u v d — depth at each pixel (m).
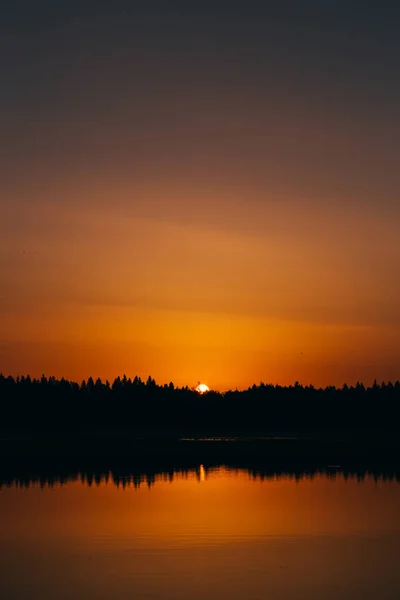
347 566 28.20
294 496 45.91
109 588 25.39
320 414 174.25
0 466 67.88
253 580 26.33
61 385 176.00
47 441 106.69
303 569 27.70
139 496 46.09
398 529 35.19
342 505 42.19
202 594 24.66
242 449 91.19
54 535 33.88
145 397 177.38
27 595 24.69
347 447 94.62
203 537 33.22
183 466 67.56
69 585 25.77
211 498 45.03
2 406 160.50
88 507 41.59
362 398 181.38
